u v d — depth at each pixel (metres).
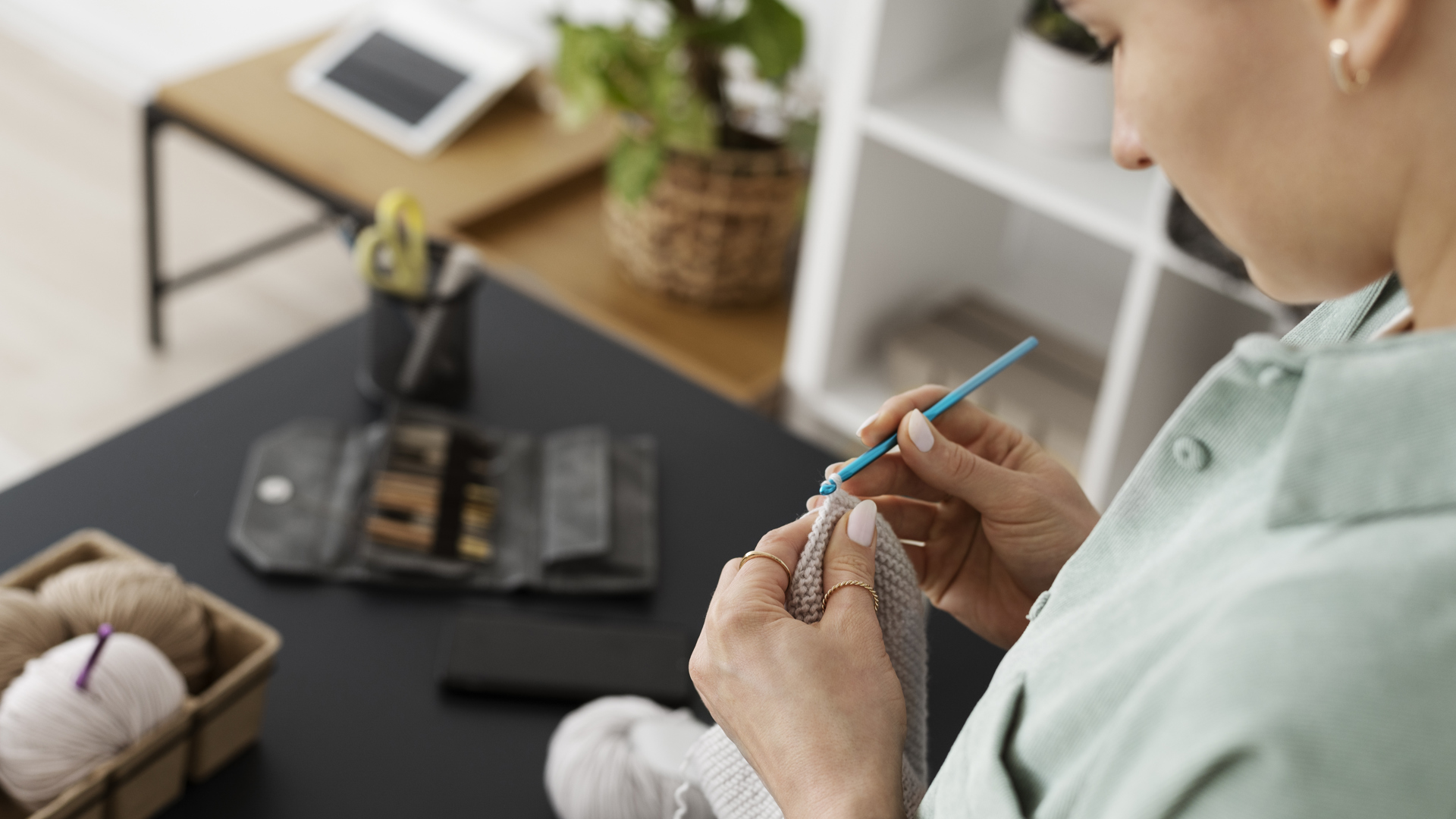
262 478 1.18
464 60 2.28
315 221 2.57
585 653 1.06
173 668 0.89
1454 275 0.35
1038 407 1.79
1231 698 0.33
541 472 1.24
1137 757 0.37
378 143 2.15
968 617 0.75
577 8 2.41
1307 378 0.36
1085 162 1.65
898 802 0.48
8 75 3.07
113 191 2.76
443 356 1.30
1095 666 0.42
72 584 0.91
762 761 0.51
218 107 2.14
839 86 1.72
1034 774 0.43
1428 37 0.32
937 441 0.65
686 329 2.01
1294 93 0.35
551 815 0.94
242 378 1.32
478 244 2.08
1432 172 0.34
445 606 1.11
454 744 0.99
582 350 1.42
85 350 2.32
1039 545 0.67
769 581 0.56
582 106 1.85
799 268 2.17
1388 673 0.32
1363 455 0.34
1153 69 0.37
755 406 1.94
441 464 1.21
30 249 2.54
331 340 1.39
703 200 1.89
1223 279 1.46
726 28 1.80
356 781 0.95
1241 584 0.36
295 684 1.01
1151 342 1.61
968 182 1.98
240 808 0.91
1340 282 0.39
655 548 1.17
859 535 0.57
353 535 1.15
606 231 2.18
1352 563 0.33
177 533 1.13
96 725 0.82
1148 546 0.45
